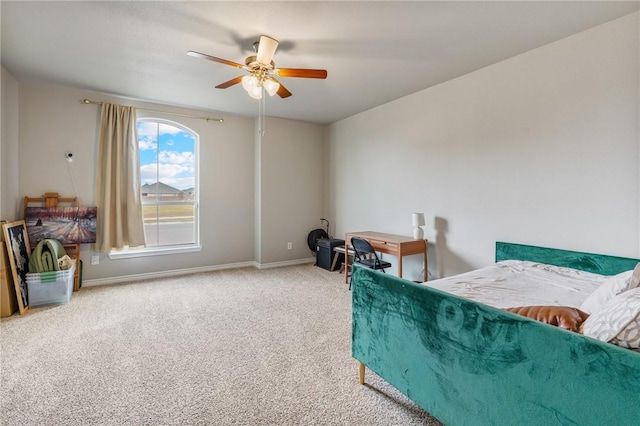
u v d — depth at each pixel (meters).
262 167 5.03
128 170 4.06
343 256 4.96
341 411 1.71
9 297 2.98
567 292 2.06
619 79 2.27
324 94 3.92
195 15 2.21
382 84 3.58
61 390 1.86
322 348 2.42
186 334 2.65
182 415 1.67
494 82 3.04
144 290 3.83
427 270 3.76
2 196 3.09
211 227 4.86
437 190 3.65
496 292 2.08
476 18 2.24
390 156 4.28
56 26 2.36
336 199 5.37
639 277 1.51
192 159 4.74
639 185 2.21
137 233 4.13
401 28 2.38
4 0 2.04
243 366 2.16
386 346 1.73
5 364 2.14
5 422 1.60
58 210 3.66
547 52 2.65
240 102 4.26
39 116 3.62
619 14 2.21
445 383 1.40
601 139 2.37
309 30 2.41
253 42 2.59
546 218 2.70
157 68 3.13
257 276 4.55
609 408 0.90
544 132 2.69
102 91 3.83
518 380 1.13
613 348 0.90
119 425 1.59
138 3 2.08
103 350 2.35
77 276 3.78
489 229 3.14
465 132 3.33
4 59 2.94
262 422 1.62
